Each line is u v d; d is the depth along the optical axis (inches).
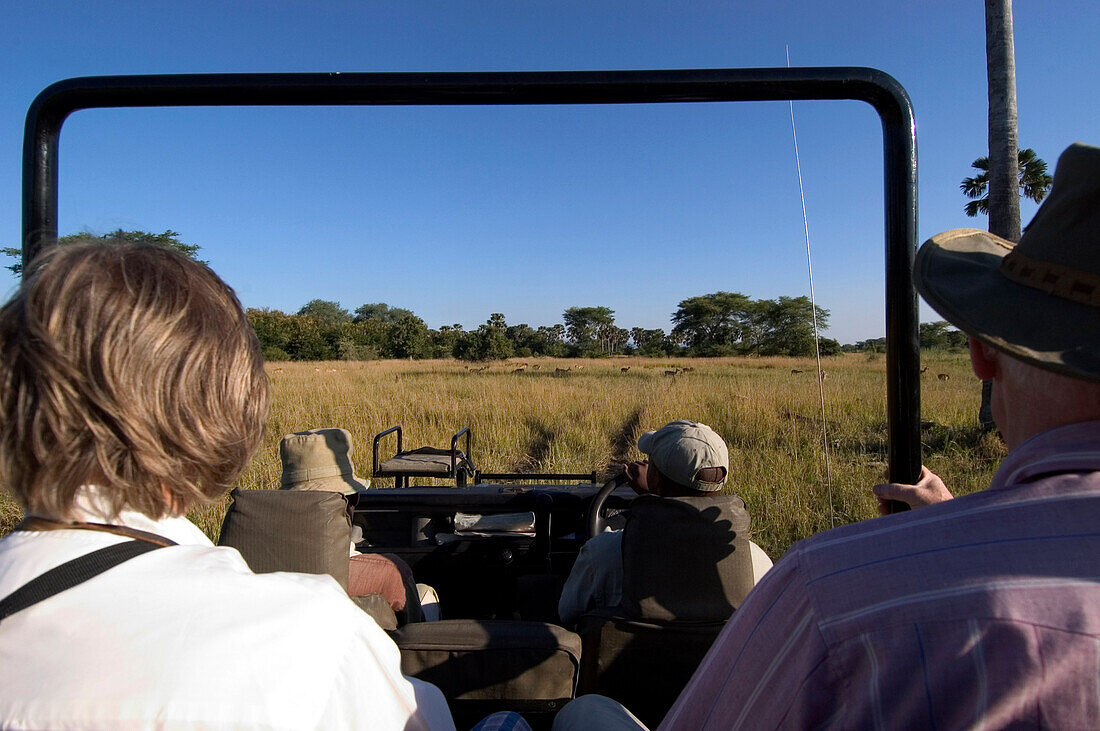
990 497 26.6
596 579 77.2
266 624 26.9
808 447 293.6
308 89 42.9
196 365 28.8
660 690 68.9
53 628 25.0
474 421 391.9
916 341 43.5
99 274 28.6
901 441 43.9
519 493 105.7
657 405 448.5
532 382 689.0
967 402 407.8
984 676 22.6
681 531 68.1
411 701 32.7
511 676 66.4
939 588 24.5
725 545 68.5
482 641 66.8
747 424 357.7
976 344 32.8
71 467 26.9
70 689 24.1
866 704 24.2
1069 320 27.5
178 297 29.3
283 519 72.1
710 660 32.3
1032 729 22.0
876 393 462.9
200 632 25.7
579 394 549.6
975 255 35.0
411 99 43.2
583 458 311.9
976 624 23.2
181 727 24.0
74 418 26.8
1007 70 338.6
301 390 540.4
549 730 68.0
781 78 42.9
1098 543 24.0
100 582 26.0
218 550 30.2
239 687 25.1
